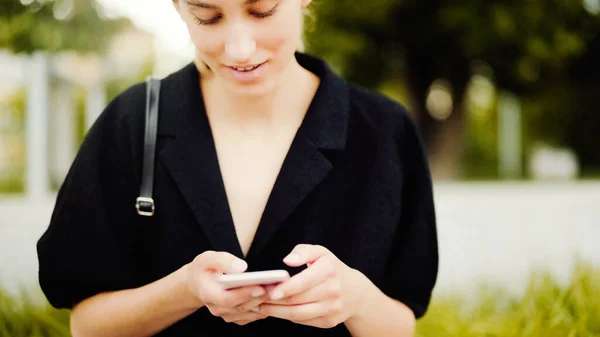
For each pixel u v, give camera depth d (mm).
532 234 4121
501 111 19016
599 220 4219
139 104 1440
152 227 1396
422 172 1520
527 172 19344
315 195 1378
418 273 1489
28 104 5973
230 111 1408
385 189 1438
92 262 1388
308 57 1506
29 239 3717
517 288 3188
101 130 1446
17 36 6289
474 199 4504
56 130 7988
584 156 17656
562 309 2482
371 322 1328
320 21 8516
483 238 4039
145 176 1388
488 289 3123
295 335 1391
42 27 6348
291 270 1352
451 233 4066
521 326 2498
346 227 1416
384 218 1429
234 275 1046
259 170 1386
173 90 1438
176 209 1374
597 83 12523
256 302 1085
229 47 1132
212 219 1338
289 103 1415
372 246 1411
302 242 1361
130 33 8453
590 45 10930
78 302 1436
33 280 3270
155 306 1278
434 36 9445
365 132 1452
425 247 1497
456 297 3023
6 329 2496
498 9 8555
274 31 1147
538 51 8867
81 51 6762
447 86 10703
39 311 2625
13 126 12305
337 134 1403
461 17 8594
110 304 1355
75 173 1418
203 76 1451
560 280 3215
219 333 1388
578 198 4438
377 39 9773
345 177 1422
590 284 2658
